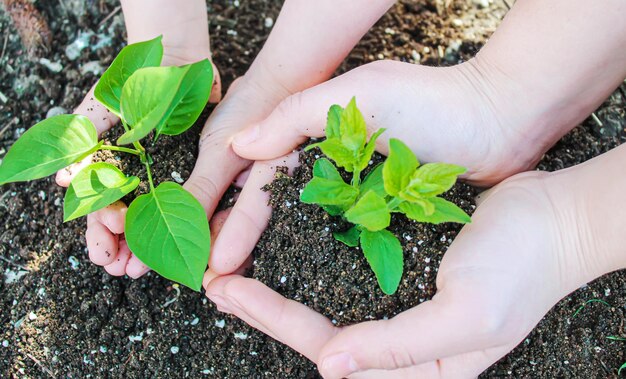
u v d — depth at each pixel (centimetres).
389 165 34
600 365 44
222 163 44
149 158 44
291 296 42
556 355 44
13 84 52
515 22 42
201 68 42
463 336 36
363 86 41
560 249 38
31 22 52
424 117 41
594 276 39
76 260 46
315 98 41
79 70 52
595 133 49
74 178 40
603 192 38
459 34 53
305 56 45
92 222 43
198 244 39
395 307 40
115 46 53
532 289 37
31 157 39
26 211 48
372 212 36
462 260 37
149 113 37
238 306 40
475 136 42
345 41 45
